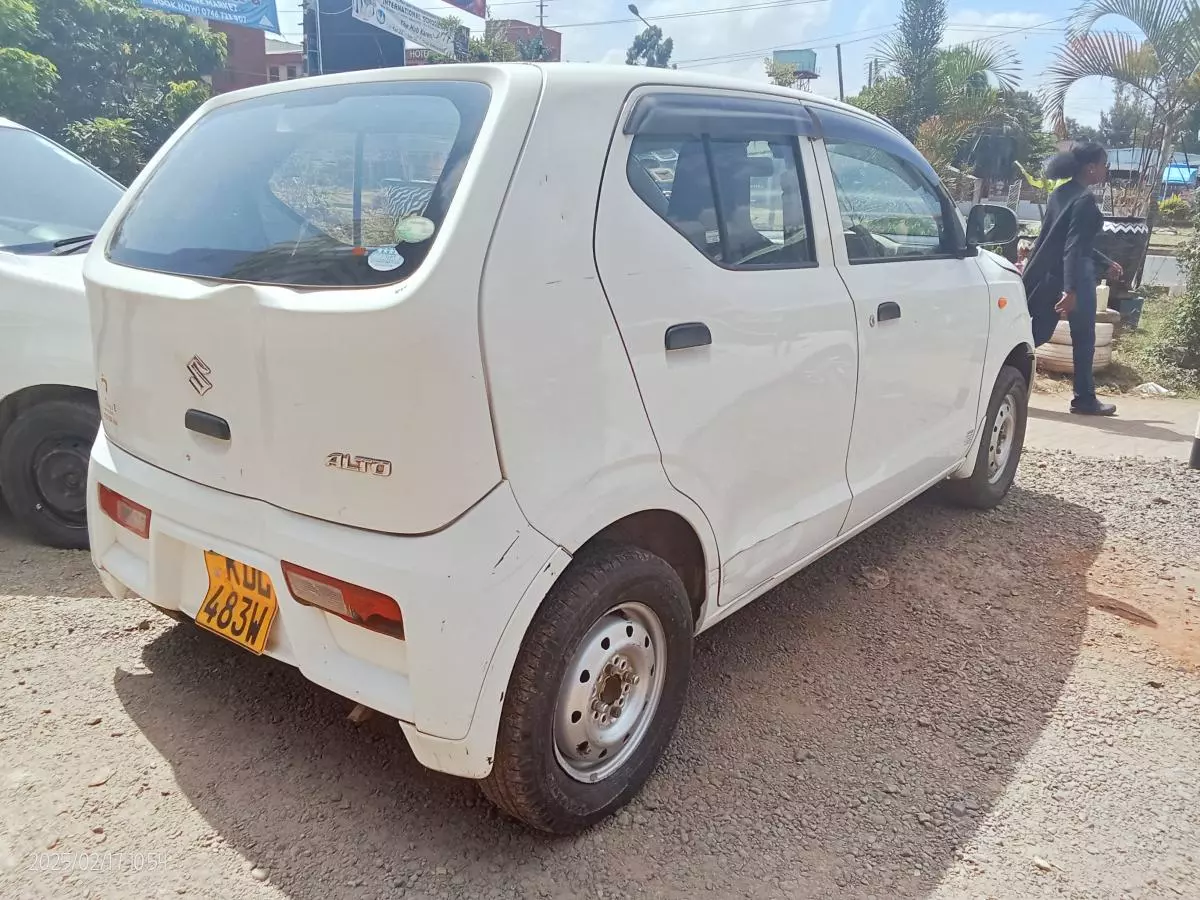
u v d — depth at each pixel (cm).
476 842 242
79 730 276
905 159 384
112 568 275
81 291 369
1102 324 846
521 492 209
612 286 228
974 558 436
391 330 193
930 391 386
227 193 251
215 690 300
